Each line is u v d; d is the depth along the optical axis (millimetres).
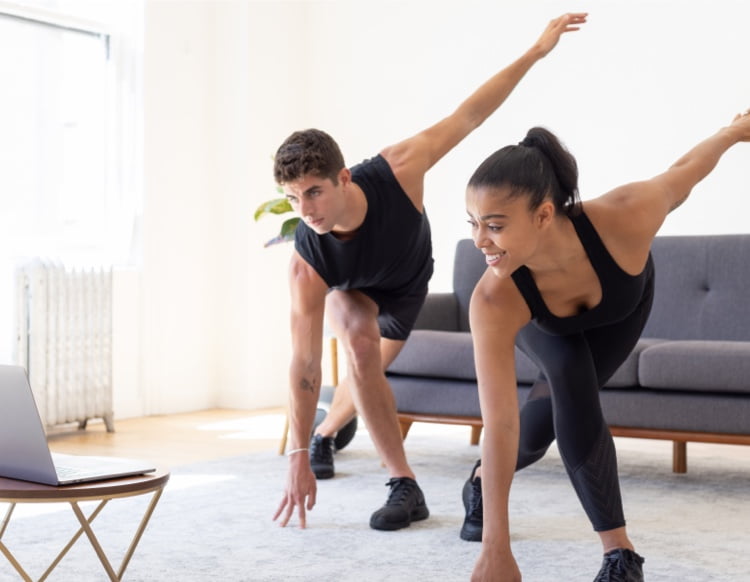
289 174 2312
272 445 4363
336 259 2570
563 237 1827
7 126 4879
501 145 5289
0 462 1749
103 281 4855
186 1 5559
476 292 1927
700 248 4141
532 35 5250
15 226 4918
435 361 3744
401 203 2572
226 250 5727
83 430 4852
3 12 4789
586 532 2744
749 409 3270
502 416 1841
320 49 5914
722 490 3348
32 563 2408
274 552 2520
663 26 4875
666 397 3396
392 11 5684
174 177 5512
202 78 5676
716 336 4059
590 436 1986
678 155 4852
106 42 5301
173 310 5512
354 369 2879
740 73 4703
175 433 4746
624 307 1946
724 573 2318
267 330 5777
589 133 5059
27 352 4602
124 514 2945
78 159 5184
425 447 4242
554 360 2012
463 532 2650
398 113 5680
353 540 2645
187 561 2434
